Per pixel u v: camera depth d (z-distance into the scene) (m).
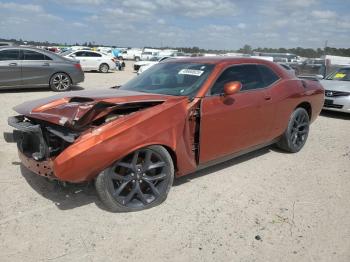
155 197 3.66
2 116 7.58
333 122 8.69
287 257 2.95
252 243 3.13
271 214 3.65
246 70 4.72
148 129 3.41
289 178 4.65
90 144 3.11
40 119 3.40
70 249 2.95
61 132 3.28
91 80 17.27
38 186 4.05
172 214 3.57
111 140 3.19
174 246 3.05
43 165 3.40
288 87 5.28
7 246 2.96
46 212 3.51
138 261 2.84
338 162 5.39
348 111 9.05
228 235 3.24
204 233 3.26
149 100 3.59
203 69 4.38
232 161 5.21
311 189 4.32
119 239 3.12
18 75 11.41
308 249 3.07
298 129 5.71
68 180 3.15
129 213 3.55
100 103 3.25
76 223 3.33
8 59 11.24
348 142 6.65
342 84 9.38
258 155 5.55
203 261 2.87
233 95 4.34
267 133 5.00
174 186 4.24
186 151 3.82
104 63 24.02
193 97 3.97
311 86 5.86
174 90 4.19
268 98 4.83
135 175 3.49
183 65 4.68
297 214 3.67
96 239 3.10
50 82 12.09
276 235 3.27
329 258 2.96
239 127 4.43
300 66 18.48
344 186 4.45
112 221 3.39
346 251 3.06
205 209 3.70
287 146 5.57
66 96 3.88
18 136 3.84
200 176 4.58
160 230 3.28
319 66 17.86
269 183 4.45
